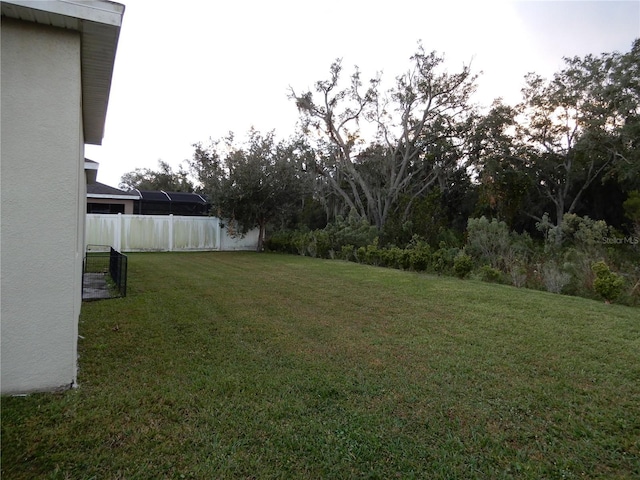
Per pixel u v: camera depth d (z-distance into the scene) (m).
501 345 4.53
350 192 25.25
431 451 2.41
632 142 18.72
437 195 17.23
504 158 22.06
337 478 2.14
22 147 2.92
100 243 17.44
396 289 8.14
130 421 2.64
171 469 2.16
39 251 2.98
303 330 5.06
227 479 2.09
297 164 20.08
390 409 2.94
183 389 3.17
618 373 3.73
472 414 2.89
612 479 2.18
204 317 5.61
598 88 19.20
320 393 3.18
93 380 3.30
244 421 2.69
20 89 2.91
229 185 17.77
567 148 21.72
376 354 4.18
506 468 2.27
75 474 2.09
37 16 2.85
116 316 5.52
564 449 2.47
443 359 4.04
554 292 8.50
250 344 4.43
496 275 9.59
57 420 2.61
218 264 13.03
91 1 2.88
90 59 3.59
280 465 2.23
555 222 23.83
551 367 3.86
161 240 18.52
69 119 3.06
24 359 2.97
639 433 2.67
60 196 3.04
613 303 7.15
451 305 6.64
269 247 19.58
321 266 12.55
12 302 2.92
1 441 2.34
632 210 14.87
